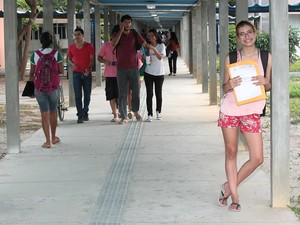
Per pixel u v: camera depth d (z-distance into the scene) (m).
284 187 5.98
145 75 12.05
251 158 5.82
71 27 14.93
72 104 14.93
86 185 6.97
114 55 11.97
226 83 5.68
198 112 13.45
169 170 7.69
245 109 5.68
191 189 6.73
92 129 11.17
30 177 7.41
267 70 5.80
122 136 10.34
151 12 24.05
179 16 29.84
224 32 10.17
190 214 5.80
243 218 5.64
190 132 10.66
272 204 6.00
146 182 7.08
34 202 6.29
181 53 41.44
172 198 6.37
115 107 12.16
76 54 12.05
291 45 27.77
